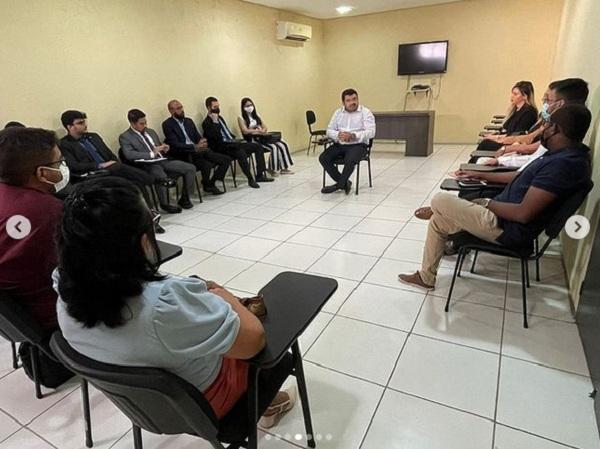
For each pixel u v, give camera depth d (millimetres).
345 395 1533
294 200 4281
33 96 3338
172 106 4402
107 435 1406
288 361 1200
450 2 6742
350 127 4445
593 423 1356
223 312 812
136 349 720
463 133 7402
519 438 1314
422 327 1932
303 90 7465
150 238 755
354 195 4363
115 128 4059
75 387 1648
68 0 3496
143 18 4188
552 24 6297
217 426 900
